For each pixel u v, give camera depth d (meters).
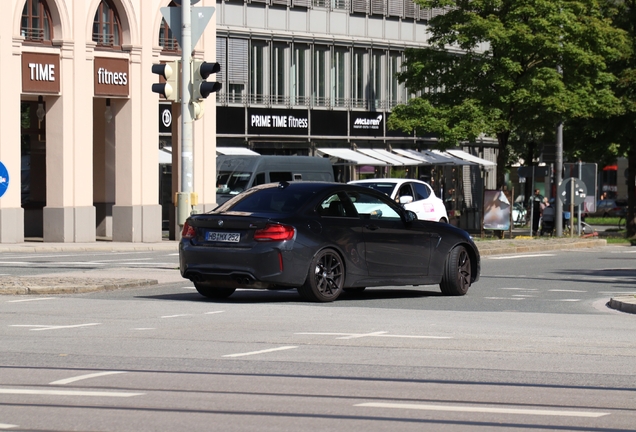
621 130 65.44
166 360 14.73
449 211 75.69
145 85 52.81
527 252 48.31
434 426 10.63
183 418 10.97
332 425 10.64
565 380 13.43
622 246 54.28
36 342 16.48
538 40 56.97
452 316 20.61
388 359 14.91
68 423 10.72
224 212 22.92
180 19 31.02
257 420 10.88
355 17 80.94
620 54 60.78
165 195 66.44
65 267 34.09
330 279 22.98
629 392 12.67
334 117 78.88
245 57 71.94
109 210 56.16
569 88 58.91
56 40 49.22
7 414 11.12
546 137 68.94
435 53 61.81
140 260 38.28
